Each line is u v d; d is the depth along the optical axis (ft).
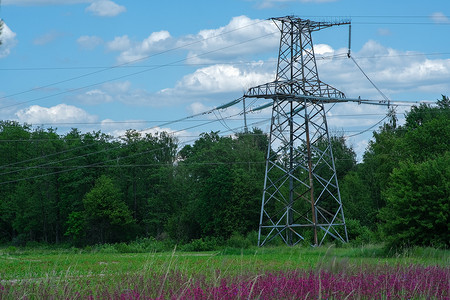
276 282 39.45
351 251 125.70
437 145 216.95
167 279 43.52
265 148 378.53
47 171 356.59
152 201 330.95
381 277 43.09
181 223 300.40
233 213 275.39
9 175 384.47
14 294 41.04
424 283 42.06
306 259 106.93
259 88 181.37
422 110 284.82
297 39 189.06
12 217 369.50
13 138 390.42
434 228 122.62
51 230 362.33
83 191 345.10
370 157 288.30
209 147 381.19
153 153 361.10
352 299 37.70
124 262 110.22
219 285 37.68
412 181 127.75
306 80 187.11
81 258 131.34
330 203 261.85
